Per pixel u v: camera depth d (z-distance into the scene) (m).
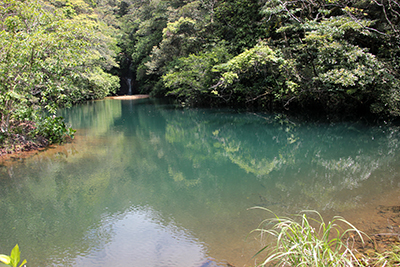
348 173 5.12
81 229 3.21
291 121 11.44
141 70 28.64
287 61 11.13
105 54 22.45
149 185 4.65
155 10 27.25
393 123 10.10
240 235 2.97
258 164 5.98
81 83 18.91
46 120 7.16
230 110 15.34
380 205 3.58
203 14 20.41
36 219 3.46
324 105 12.66
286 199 3.94
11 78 6.34
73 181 4.82
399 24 9.12
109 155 6.54
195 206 3.78
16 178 4.95
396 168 5.26
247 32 15.34
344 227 3.02
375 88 9.50
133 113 14.93
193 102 17.88
